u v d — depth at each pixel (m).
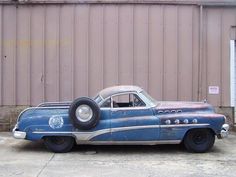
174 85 13.24
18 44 13.23
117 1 13.11
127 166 8.99
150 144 10.33
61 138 10.30
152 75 13.22
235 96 13.34
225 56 13.29
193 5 13.22
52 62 13.22
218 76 13.31
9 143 11.41
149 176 8.20
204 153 10.30
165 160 9.57
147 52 13.20
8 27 13.21
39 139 10.23
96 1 13.12
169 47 13.21
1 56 13.25
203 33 13.27
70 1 13.13
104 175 8.26
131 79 13.21
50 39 13.21
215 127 10.23
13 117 13.23
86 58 13.20
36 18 13.20
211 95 13.31
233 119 13.34
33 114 10.33
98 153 10.30
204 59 13.30
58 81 13.22
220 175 8.33
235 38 13.27
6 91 13.27
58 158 9.73
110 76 13.20
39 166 8.97
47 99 13.25
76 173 8.40
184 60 13.24
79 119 10.01
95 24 13.18
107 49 13.20
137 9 13.17
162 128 10.13
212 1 13.15
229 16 13.28
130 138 10.13
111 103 10.20
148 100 10.28
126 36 13.20
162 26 13.20
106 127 10.09
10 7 13.20
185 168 8.85
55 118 10.18
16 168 8.80
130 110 10.15
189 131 10.27
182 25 13.22
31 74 13.25
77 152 10.39
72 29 13.19
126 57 13.20
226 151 10.52
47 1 13.12
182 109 10.29
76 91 13.22
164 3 13.15
